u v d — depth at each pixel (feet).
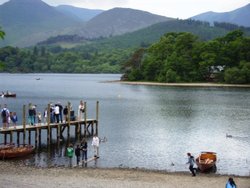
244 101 376.27
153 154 166.61
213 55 643.45
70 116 195.62
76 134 197.36
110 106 341.41
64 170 131.23
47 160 151.94
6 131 165.99
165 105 345.10
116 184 114.01
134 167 144.77
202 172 138.31
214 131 221.25
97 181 116.78
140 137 202.59
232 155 167.02
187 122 251.80
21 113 293.43
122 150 172.65
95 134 206.80
